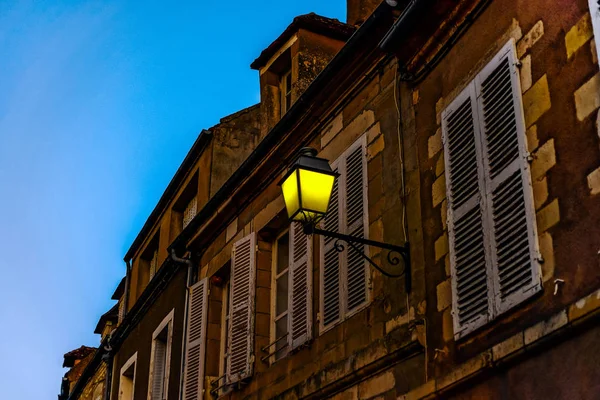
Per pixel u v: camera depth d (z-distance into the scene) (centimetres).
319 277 954
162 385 1447
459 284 710
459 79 769
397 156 866
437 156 790
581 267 577
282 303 1090
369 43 935
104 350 1842
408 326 774
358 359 834
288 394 953
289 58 1333
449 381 685
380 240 860
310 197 766
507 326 640
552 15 652
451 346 709
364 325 852
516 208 651
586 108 599
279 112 1331
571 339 573
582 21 617
